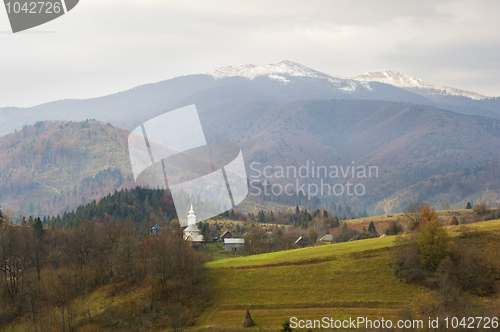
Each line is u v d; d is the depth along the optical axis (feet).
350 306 247.29
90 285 303.27
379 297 253.85
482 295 246.27
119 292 286.66
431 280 257.55
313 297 259.60
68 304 263.08
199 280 288.10
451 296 237.25
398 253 287.28
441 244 270.87
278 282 279.08
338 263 293.43
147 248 297.53
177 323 240.73
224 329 230.68
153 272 276.21
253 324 236.22
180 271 284.20
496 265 264.31
